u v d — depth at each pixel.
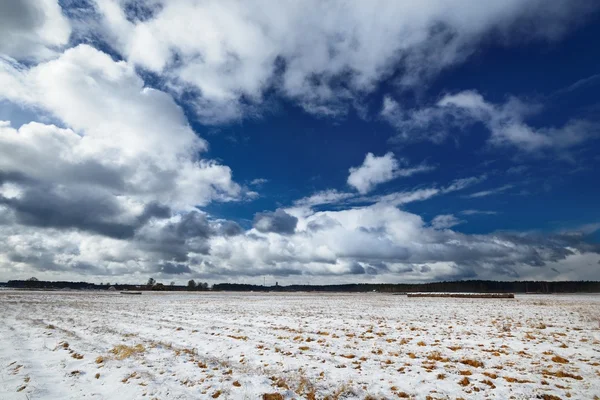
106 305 40.81
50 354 12.89
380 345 14.74
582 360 11.49
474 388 8.85
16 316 26.75
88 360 11.97
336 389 8.92
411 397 8.36
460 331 18.53
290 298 68.69
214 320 24.69
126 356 12.39
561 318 24.94
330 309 35.78
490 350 13.39
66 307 36.69
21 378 9.76
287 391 8.71
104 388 9.02
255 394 8.57
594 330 18.39
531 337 16.03
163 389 8.87
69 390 8.87
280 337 16.86
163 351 13.62
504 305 41.66
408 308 37.19
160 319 25.25
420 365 11.31
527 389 8.60
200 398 8.32
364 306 41.19
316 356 12.70
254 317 26.81
